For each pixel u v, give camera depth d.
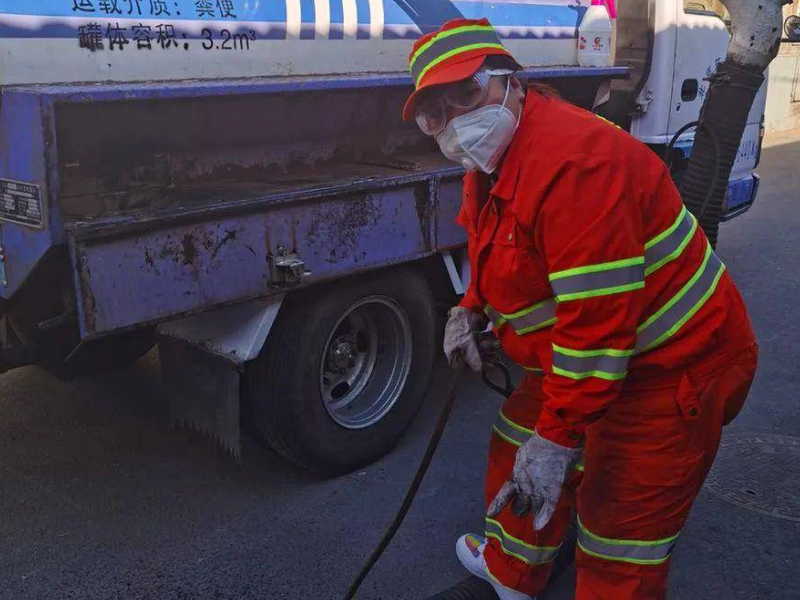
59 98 2.48
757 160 7.00
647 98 5.70
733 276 6.63
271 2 3.29
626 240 1.84
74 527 3.22
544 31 4.53
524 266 2.03
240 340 3.12
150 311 2.73
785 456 3.85
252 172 3.47
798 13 14.24
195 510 3.35
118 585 2.89
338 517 3.32
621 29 5.64
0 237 2.73
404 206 3.48
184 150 3.20
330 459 3.51
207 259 2.85
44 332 3.05
